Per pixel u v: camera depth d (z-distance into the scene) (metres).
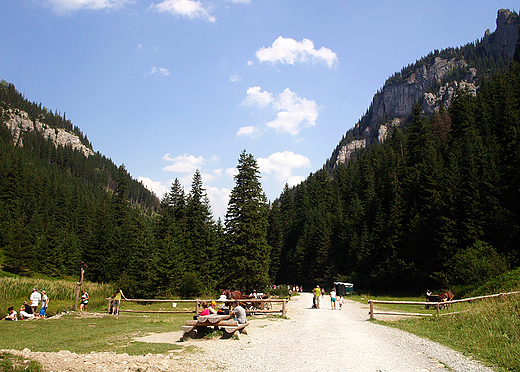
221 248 38.31
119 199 83.81
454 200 42.47
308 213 86.94
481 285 27.30
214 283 50.69
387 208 63.31
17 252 66.19
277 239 86.81
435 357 8.73
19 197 103.62
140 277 42.94
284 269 89.81
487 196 38.75
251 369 7.04
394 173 64.38
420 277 45.31
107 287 40.53
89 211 106.56
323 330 13.72
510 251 34.81
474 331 11.89
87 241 67.62
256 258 35.66
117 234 66.38
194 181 59.28
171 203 68.19
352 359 8.27
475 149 46.53
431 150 57.16
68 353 7.37
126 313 20.72
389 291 52.69
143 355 7.83
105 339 10.43
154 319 16.95
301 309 25.88
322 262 73.56
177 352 8.40
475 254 33.28
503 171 40.06
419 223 47.19
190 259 49.38
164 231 55.72
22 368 5.73
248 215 36.56
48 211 105.06
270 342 10.45
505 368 7.62
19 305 26.97
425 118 77.25
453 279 34.34
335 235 76.44
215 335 10.82
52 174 153.75
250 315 19.44
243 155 39.09
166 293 39.97
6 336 11.06
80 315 17.95
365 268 60.94
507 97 63.69
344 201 93.50
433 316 16.27
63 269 72.56
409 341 11.20
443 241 41.50
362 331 13.67
